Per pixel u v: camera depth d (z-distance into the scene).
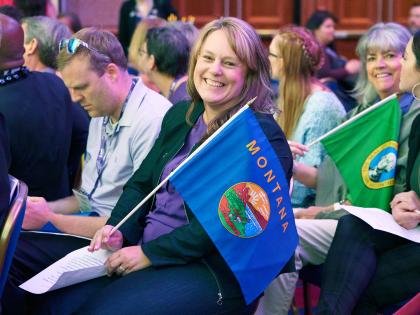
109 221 3.29
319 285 3.74
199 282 2.92
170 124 3.31
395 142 3.72
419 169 3.38
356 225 3.42
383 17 10.07
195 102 3.27
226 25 3.08
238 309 2.97
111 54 3.58
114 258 3.05
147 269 3.00
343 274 3.28
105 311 2.86
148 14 8.20
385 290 3.29
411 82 3.56
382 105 3.77
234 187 2.89
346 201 3.92
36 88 3.84
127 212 3.30
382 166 3.73
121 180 3.70
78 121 4.35
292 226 2.97
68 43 3.54
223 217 2.88
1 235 2.70
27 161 3.77
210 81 3.07
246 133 2.90
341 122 4.40
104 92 3.60
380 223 3.24
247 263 2.87
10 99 3.73
